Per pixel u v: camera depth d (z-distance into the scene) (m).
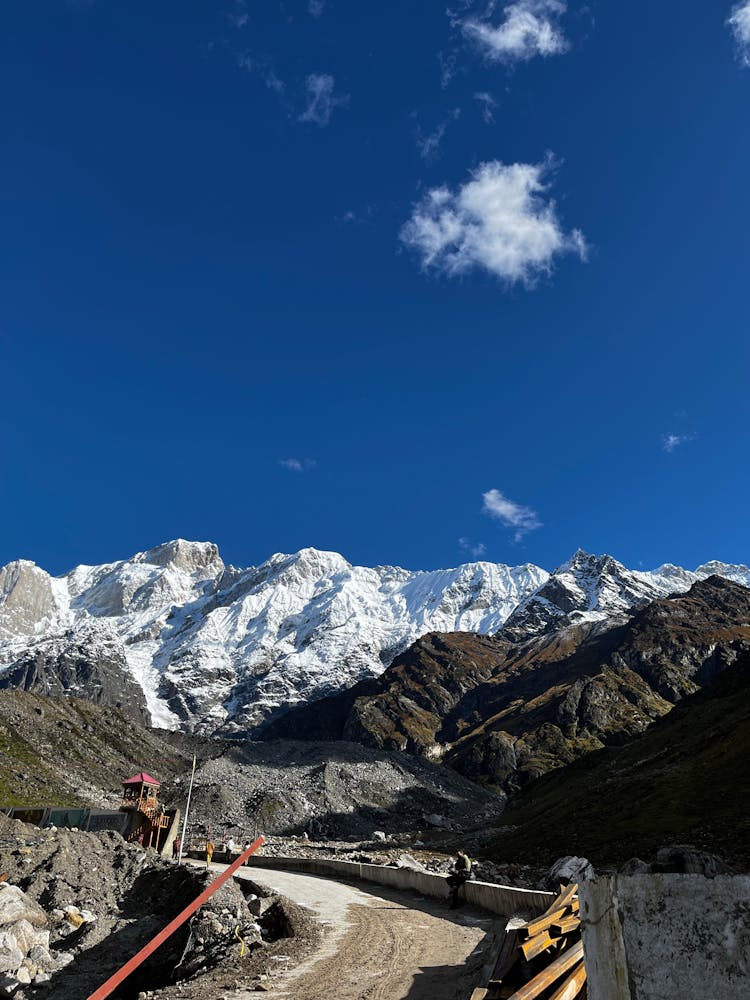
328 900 37.94
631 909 5.33
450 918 30.09
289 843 117.88
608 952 5.47
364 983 18.16
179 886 41.44
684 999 4.92
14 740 151.00
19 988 26.09
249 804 144.25
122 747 177.12
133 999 25.45
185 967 25.02
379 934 25.94
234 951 23.92
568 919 14.92
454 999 15.97
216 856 81.50
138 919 37.31
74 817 73.12
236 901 34.66
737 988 4.80
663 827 62.47
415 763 193.25
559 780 144.88
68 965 29.30
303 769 170.62
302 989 17.73
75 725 178.50
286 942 24.50
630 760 113.62
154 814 75.50
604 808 80.94
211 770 160.88
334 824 143.00
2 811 73.50
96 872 47.91
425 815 156.88
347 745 194.25
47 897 40.66
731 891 5.07
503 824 124.62
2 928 30.12
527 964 12.99
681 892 5.20
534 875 56.72
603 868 51.16
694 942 5.04
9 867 45.56
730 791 66.50
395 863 68.50
